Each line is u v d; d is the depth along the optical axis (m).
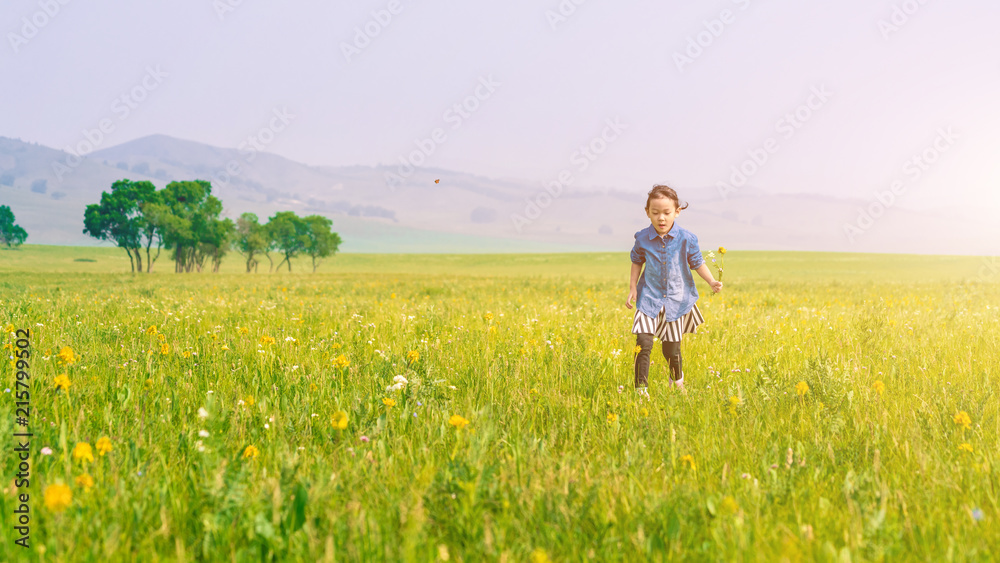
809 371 4.45
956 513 2.40
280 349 5.86
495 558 2.01
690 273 5.14
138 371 4.61
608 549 2.08
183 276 41.62
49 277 37.56
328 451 3.07
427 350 5.73
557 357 5.53
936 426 3.41
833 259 111.75
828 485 2.74
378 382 4.38
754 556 2.01
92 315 9.16
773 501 2.52
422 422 3.46
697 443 3.24
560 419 3.76
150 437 3.06
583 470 2.79
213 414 3.38
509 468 2.74
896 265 90.50
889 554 2.05
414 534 2.00
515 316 9.73
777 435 3.38
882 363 5.61
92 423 3.37
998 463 2.81
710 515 2.35
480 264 131.88
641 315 5.03
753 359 5.87
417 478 2.61
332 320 9.10
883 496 2.40
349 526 2.14
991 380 4.84
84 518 2.20
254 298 14.92
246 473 2.59
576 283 25.83
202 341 6.29
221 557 2.03
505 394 4.28
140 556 1.99
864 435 3.37
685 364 5.72
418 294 17.75
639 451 3.04
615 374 5.18
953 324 8.60
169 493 2.42
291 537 2.11
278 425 3.29
